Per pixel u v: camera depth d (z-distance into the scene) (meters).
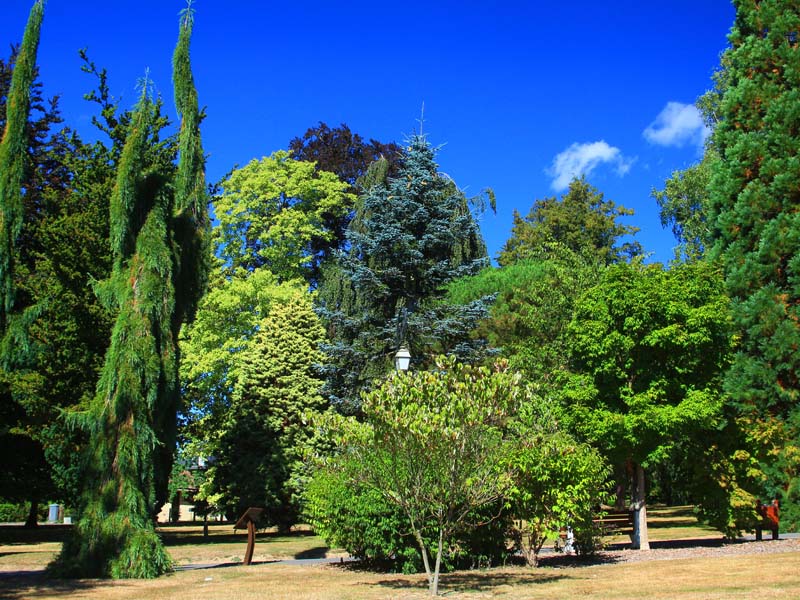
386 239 24.28
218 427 25.12
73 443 17.77
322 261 36.06
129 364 12.48
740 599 7.88
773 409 18.91
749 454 15.70
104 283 13.13
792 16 20.58
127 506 12.02
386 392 9.44
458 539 12.27
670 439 14.46
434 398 9.52
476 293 26.23
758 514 16.27
